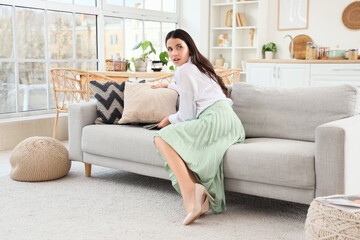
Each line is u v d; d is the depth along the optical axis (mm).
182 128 2691
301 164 2422
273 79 6113
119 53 5961
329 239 1778
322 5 6148
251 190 2639
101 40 5660
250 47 6496
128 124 3516
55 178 3471
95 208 2785
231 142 2752
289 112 3020
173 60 2938
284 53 6516
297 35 6379
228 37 6914
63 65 5320
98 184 3354
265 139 2990
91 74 4520
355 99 2861
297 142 2830
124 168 3236
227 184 2732
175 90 3547
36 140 3459
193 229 2439
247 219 2615
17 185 3279
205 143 2703
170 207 2824
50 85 5223
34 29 5000
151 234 2363
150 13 6320
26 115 4992
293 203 2951
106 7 5680
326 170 2350
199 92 2848
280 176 2488
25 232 2387
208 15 6852
